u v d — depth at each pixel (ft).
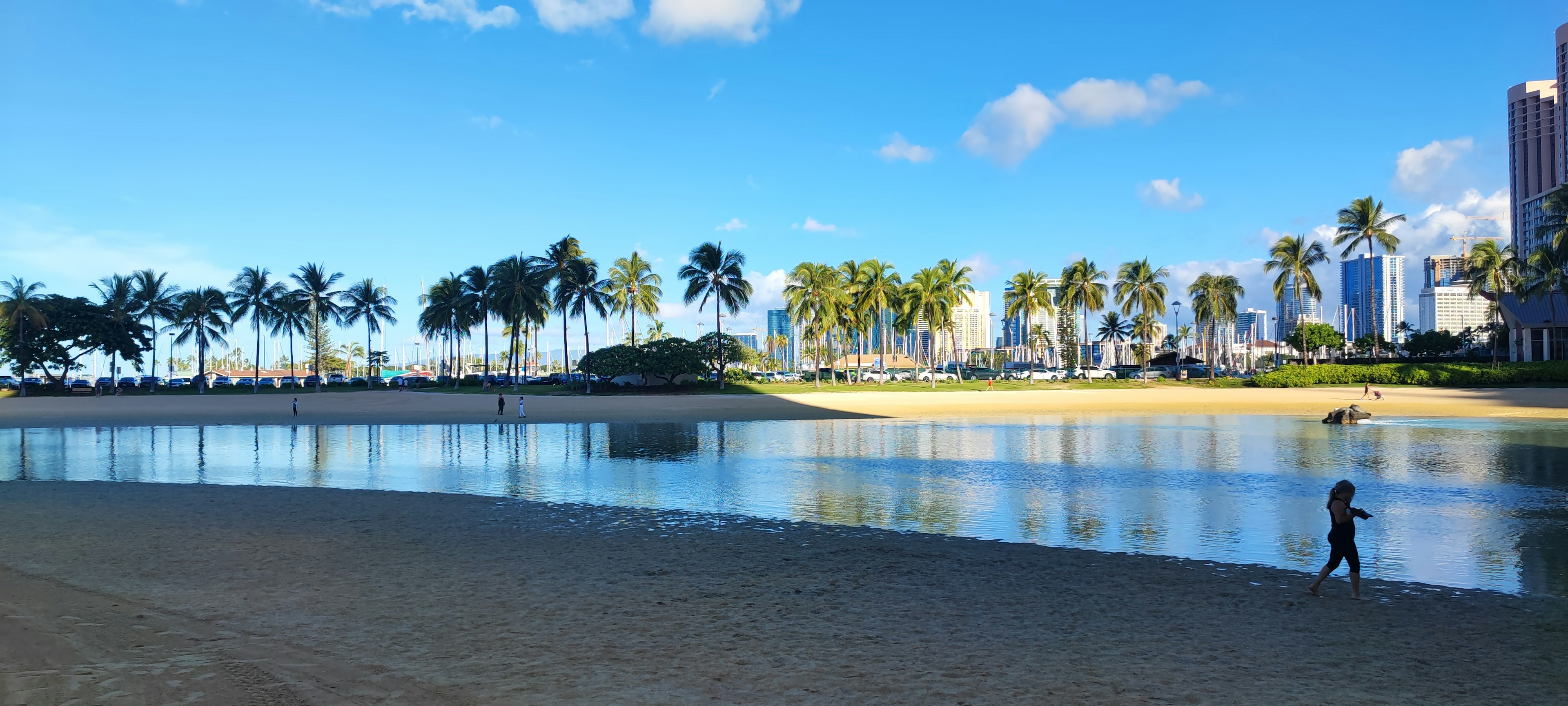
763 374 444.14
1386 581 35.91
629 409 176.65
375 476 74.38
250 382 434.30
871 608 31.40
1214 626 28.96
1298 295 284.61
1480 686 23.16
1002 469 77.66
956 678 23.53
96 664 24.31
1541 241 275.39
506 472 76.64
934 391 245.04
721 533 47.34
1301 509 55.62
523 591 33.94
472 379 360.89
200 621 29.09
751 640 27.17
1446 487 64.44
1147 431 120.16
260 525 49.29
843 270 290.15
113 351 311.88
